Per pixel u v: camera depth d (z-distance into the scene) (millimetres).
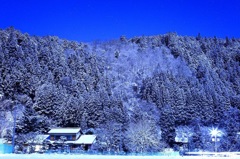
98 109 106000
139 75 178500
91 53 185625
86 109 105375
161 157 68000
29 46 144250
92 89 132250
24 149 80875
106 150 83562
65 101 109625
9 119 103562
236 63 191250
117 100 114750
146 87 141625
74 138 89312
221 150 91625
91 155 73250
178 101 120250
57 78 131250
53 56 145250
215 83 154750
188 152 78812
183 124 110062
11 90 114875
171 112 99938
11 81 115812
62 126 103375
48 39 177875
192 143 92875
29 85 118250
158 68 181625
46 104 105812
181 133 98000
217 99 123625
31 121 92688
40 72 127562
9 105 109062
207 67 185750
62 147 85375
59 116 104188
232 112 117375
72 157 65125
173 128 95938
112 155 74250
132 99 141500
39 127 94250
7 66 121562
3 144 76688
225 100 128125
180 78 151625
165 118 97688
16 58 130250
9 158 60906
